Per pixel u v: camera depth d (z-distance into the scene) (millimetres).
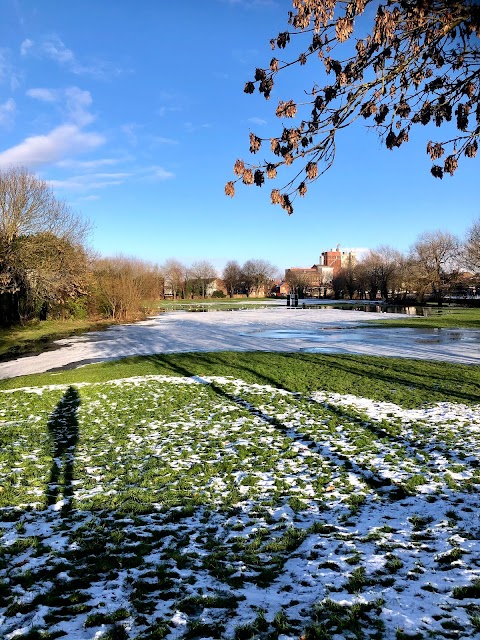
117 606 3934
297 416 10680
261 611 3807
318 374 15805
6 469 7754
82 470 7719
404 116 3695
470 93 3537
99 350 24312
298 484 6906
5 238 30391
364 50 3105
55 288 32750
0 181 30406
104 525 5676
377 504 6152
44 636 3508
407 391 12953
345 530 5414
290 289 123000
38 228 32594
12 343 28031
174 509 6137
